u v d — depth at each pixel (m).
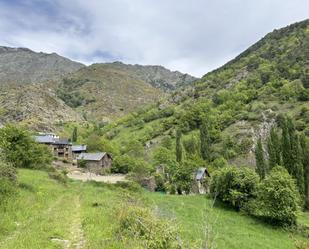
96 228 20.19
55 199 32.00
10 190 26.38
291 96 151.75
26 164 54.06
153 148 149.38
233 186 55.66
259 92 176.62
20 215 21.86
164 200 52.06
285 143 70.31
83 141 148.00
